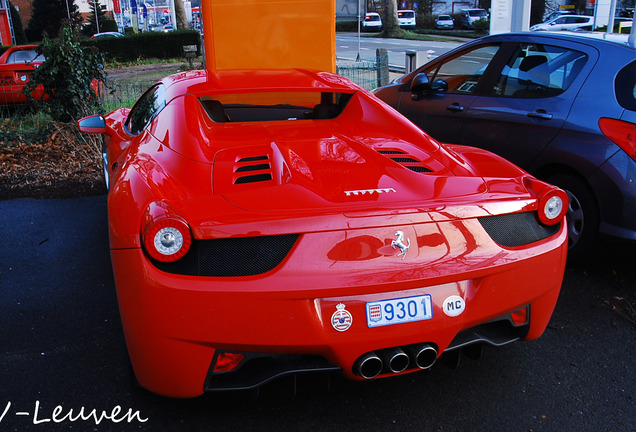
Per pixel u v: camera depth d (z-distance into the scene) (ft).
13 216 14.89
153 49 90.17
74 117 24.18
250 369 6.27
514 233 6.67
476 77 13.96
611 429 6.88
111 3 201.57
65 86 24.04
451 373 8.05
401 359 6.24
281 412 7.16
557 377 7.96
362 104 9.86
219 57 18.69
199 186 6.63
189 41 91.35
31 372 7.96
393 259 5.97
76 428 6.82
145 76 62.95
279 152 7.61
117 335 8.96
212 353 5.94
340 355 6.00
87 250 12.50
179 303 5.77
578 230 11.14
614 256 12.28
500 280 6.42
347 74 32.19
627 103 10.46
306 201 6.18
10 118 25.76
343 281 5.79
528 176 7.41
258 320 5.78
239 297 5.72
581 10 129.80
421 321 6.10
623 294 10.54
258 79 10.38
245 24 18.51
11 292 10.44
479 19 146.30
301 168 7.08
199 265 5.83
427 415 7.13
